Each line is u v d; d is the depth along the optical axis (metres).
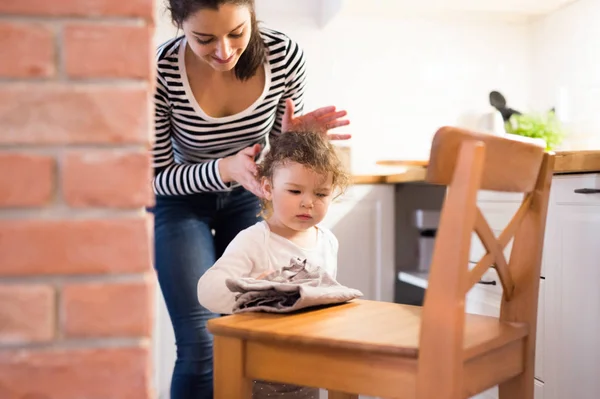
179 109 1.61
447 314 0.93
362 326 1.10
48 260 0.65
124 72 0.66
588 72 2.60
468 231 0.94
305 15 2.88
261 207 1.78
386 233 2.82
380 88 2.96
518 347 1.20
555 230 1.86
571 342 1.79
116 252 0.66
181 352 1.62
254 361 1.11
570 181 1.79
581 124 2.62
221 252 1.79
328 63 2.91
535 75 3.01
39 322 0.65
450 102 3.02
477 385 1.06
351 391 1.02
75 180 0.65
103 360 0.66
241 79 1.59
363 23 2.94
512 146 1.08
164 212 1.68
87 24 0.65
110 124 0.66
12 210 0.65
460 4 2.80
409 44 2.98
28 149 0.65
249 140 1.72
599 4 2.53
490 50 3.05
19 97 0.64
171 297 1.63
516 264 1.24
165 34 2.54
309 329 1.07
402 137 2.99
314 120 1.63
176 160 1.84
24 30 0.64
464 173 0.94
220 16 1.35
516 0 2.78
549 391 1.89
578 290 1.76
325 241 1.56
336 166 1.46
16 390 0.65
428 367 0.94
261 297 1.24
